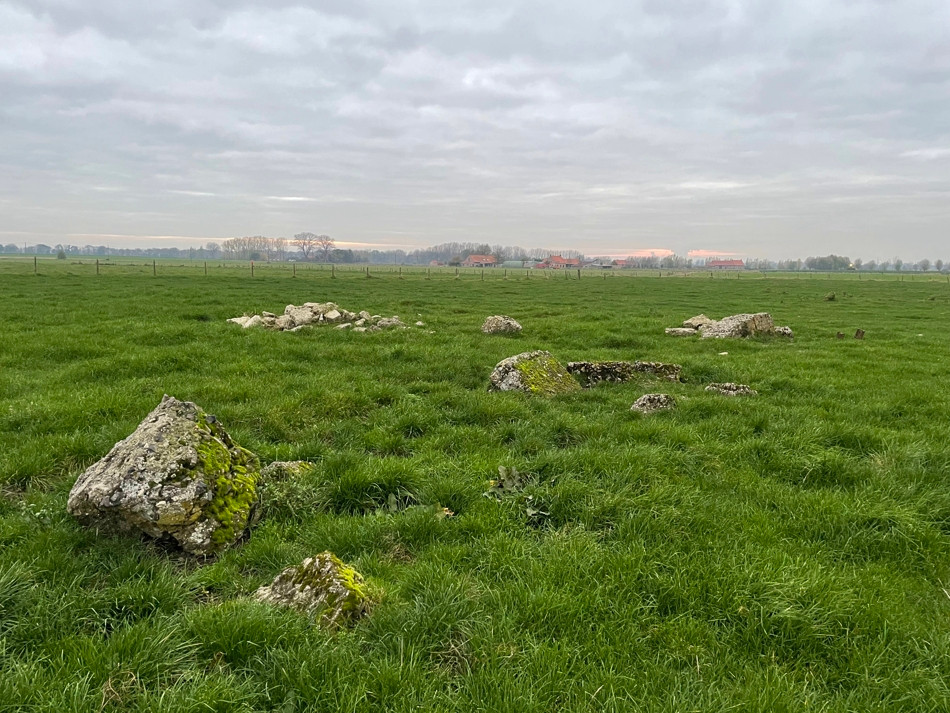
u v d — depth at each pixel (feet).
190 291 119.75
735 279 319.27
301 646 12.90
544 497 21.74
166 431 19.34
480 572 16.94
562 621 14.53
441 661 13.37
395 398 36.40
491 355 53.21
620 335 69.46
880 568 17.71
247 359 46.68
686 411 34.63
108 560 16.80
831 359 55.36
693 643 13.96
